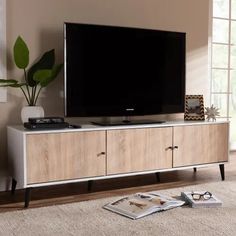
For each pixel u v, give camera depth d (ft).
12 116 10.22
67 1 10.73
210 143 11.34
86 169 9.55
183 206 7.32
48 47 10.58
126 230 6.22
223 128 11.57
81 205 7.66
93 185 10.70
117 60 10.71
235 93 15.20
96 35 10.36
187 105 11.98
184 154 10.93
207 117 11.86
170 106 11.71
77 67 10.18
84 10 10.98
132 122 10.89
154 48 11.27
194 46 12.92
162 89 11.51
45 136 8.96
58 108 10.82
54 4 10.58
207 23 13.15
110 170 9.86
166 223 6.48
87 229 6.38
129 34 10.83
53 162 9.09
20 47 9.57
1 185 10.17
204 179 11.43
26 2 10.23
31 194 9.80
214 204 7.29
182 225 6.39
